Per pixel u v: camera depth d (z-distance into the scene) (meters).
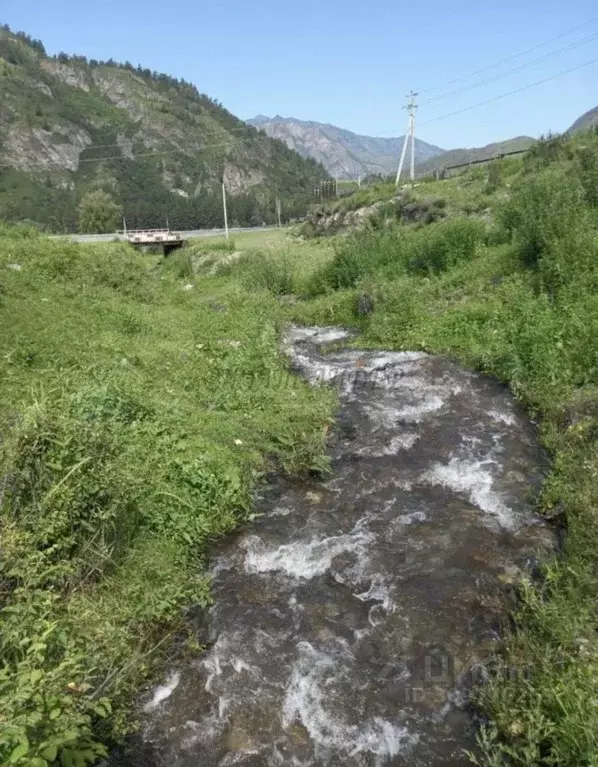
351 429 8.62
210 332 12.70
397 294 13.79
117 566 5.12
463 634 4.85
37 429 5.18
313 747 4.02
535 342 9.53
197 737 4.07
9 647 3.79
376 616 5.11
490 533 6.07
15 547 4.39
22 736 2.88
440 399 9.31
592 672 3.90
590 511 5.64
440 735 4.05
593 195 14.82
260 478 7.31
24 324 10.12
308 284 18.27
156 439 6.93
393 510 6.64
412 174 43.28
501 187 24.50
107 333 11.09
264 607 5.26
